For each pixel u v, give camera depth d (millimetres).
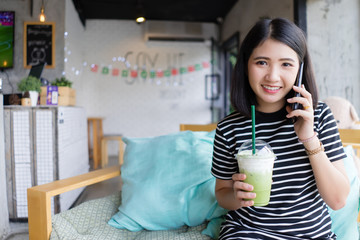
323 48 3090
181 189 1302
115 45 5871
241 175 812
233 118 1021
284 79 852
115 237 1228
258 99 974
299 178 911
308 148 827
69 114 2572
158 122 5984
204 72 6047
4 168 1999
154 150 1469
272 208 938
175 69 5996
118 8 5320
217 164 1038
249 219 975
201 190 1316
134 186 1358
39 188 1105
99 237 1186
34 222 1080
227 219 1066
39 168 2262
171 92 6000
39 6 4043
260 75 868
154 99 5973
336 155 882
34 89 2484
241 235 935
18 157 2262
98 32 5836
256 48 867
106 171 1457
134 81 5934
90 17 5746
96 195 2893
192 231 1248
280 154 925
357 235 1143
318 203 932
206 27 6066
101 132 5277
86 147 3352
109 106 5887
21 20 4020
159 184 1321
